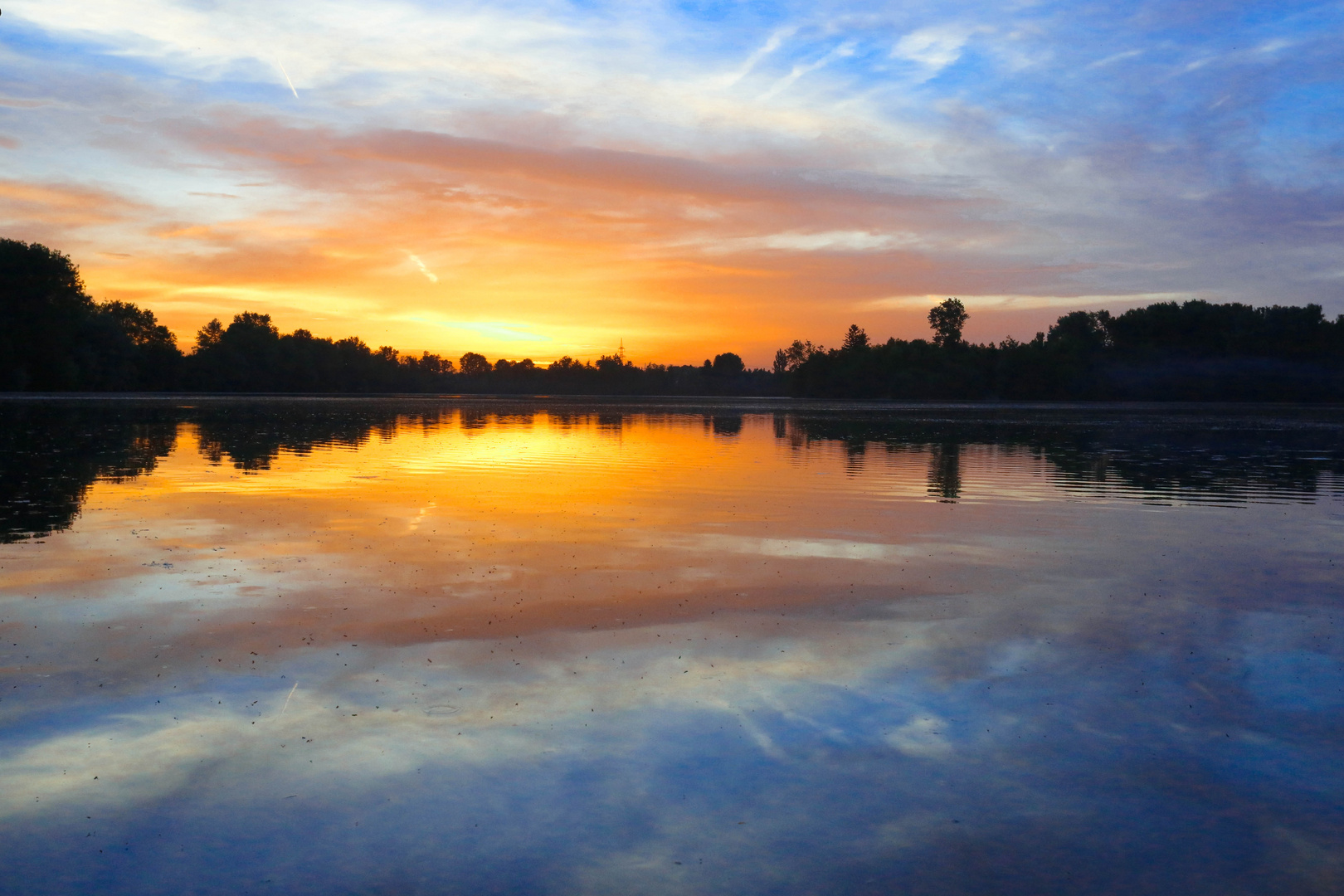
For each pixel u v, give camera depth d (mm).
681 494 19844
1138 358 141500
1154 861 5137
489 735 6637
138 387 122812
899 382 153250
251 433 38969
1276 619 9914
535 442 36719
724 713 7090
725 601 10453
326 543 13734
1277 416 76312
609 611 9922
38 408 57688
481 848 5176
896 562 12703
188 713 6961
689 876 4938
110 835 5258
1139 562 12859
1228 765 6332
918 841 5316
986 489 21312
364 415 61000
